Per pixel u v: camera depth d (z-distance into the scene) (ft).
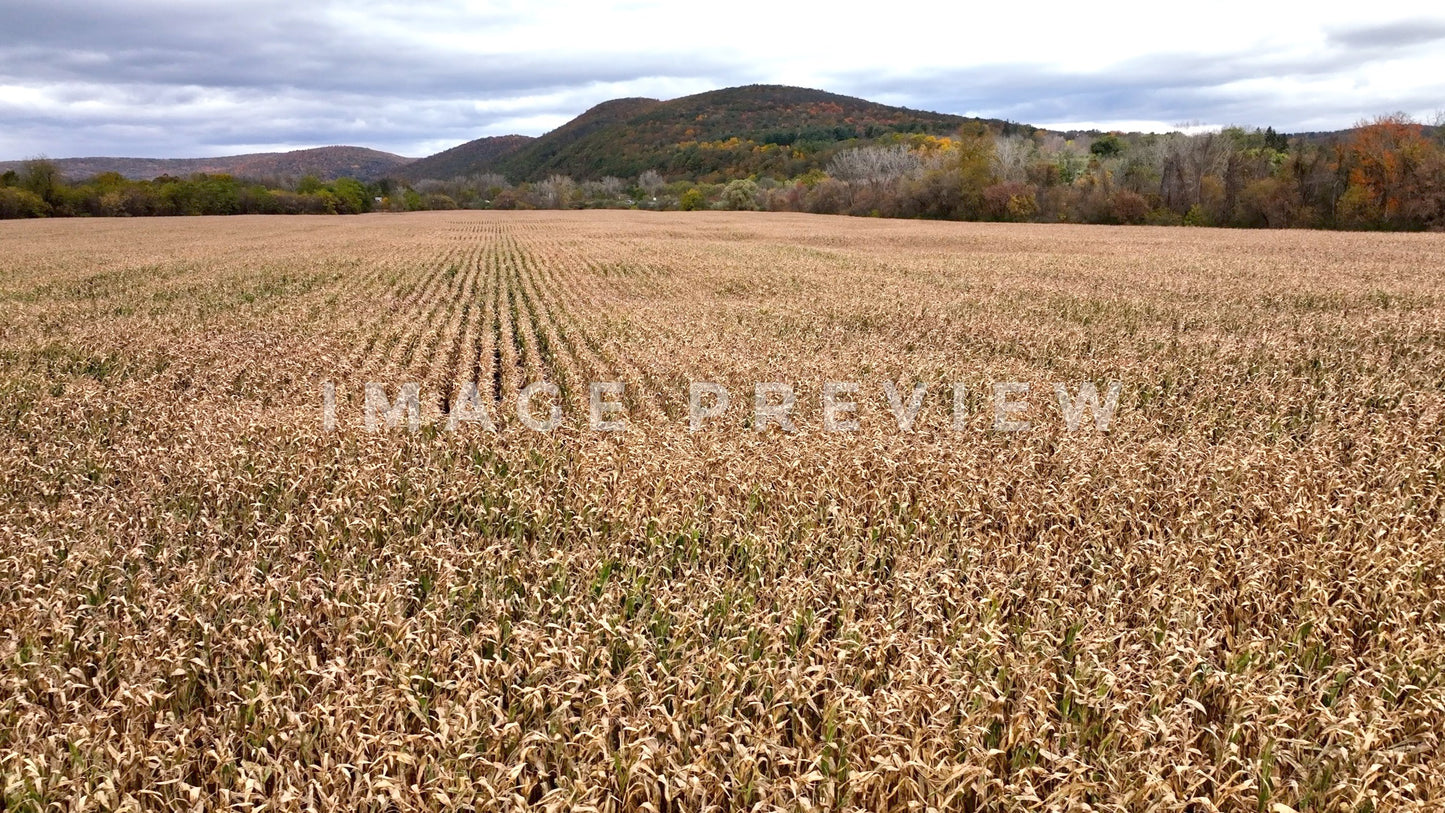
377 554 25.75
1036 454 34.30
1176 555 23.95
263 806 14.79
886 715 16.74
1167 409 43.24
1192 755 16.70
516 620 22.53
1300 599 21.68
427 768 16.02
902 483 30.35
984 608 21.99
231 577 24.00
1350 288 88.22
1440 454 33.19
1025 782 15.65
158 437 38.58
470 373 53.16
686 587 22.80
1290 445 36.73
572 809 14.64
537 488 30.12
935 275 108.06
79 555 24.06
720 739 16.99
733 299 88.12
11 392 46.52
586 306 83.56
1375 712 16.92
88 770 16.12
